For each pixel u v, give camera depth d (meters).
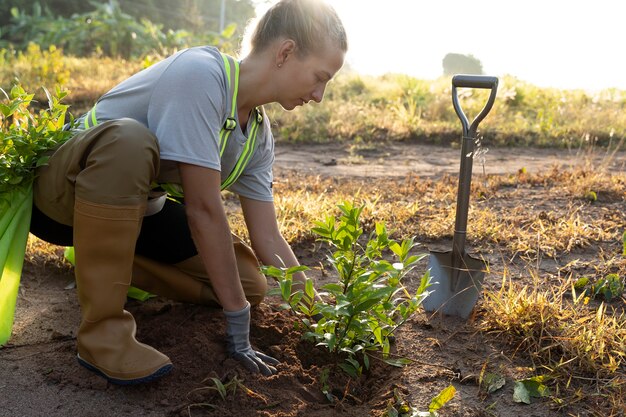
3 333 2.28
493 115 9.46
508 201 4.55
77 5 29.08
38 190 2.17
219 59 2.15
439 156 7.55
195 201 2.08
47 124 2.29
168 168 2.17
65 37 16.44
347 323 2.26
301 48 2.13
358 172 6.25
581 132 8.62
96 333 2.09
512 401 2.15
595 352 2.33
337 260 2.31
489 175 5.61
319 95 2.23
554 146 8.38
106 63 12.05
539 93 11.70
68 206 2.13
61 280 3.11
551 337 2.39
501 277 3.14
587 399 2.15
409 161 7.12
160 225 2.50
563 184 5.00
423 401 2.13
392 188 5.10
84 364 2.14
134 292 2.77
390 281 2.38
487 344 2.49
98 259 2.02
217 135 2.10
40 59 10.83
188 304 2.69
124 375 2.05
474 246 3.59
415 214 4.16
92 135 2.00
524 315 2.53
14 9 20.59
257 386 2.12
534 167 6.63
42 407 2.02
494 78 2.51
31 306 2.78
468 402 2.13
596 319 2.54
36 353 2.35
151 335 2.41
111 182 1.97
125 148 1.97
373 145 8.13
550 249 3.46
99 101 2.28
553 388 2.21
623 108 10.98
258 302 2.68
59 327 2.58
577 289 3.00
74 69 11.31
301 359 2.36
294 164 6.73
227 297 2.19
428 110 9.87
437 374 2.28
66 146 2.08
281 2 2.15
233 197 4.72
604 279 3.01
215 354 2.26
